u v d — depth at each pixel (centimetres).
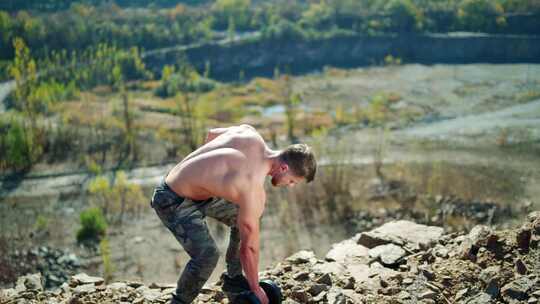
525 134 3881
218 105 5619
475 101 5434
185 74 6769
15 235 2353
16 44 4675
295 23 10194
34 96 4606
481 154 3409
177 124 4656
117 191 2864
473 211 2419
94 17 10212
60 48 8288
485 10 9119
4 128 4147
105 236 2336
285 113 4959
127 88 6431
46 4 11612
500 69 7250
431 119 4797
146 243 2273
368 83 6619
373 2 10119
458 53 8406
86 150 3862
